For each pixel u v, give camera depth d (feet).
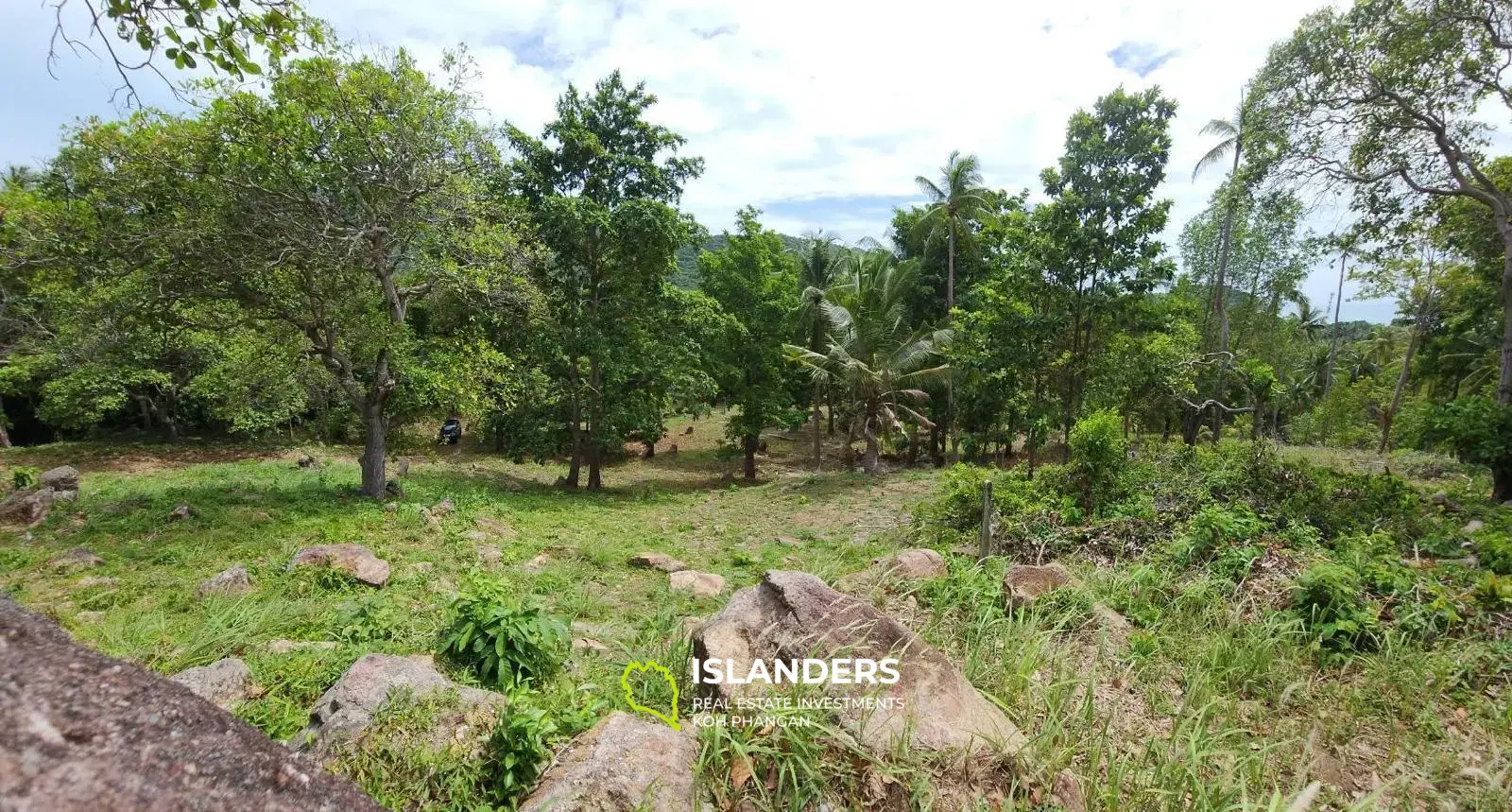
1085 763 10.15
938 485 52.03
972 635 14.56
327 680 12.26
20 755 3.02
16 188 35.06
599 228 49.52
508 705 9.64
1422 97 36.73
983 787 8.84
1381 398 82.94
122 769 3.36
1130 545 22.77
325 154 31.89
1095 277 43.52
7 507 28.78
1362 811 8.79
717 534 37.76
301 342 36.76
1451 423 32.58
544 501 47.01
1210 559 19.95
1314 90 39.19
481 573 21.02
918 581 19.47
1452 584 17.26
